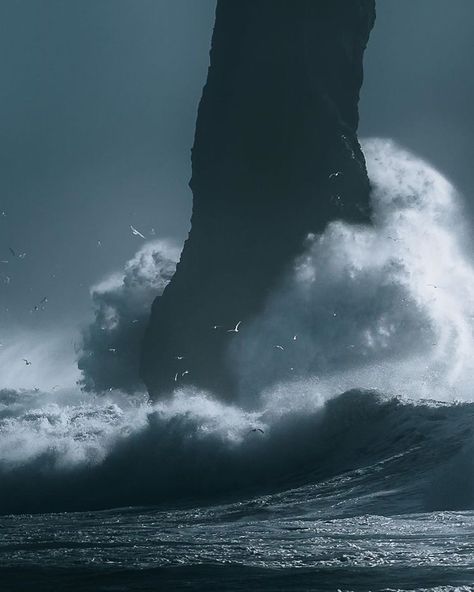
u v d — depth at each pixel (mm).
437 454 48719
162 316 78688
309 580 29906
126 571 31812
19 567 32844
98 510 53781
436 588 28203
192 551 34938
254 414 59094
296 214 77250
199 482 56094
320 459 54000
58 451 60156
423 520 39969
